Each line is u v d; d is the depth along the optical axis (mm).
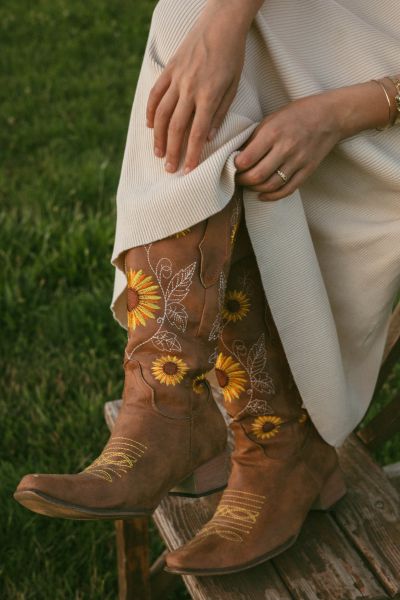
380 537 1320
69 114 3949
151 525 1992
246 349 1277
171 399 1176
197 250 1148
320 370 1258
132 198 1169
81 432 2191
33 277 2738
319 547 1310
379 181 1264
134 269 1173
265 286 1207
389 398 2264
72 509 1086
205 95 1122
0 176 3420
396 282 1330
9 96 4137
